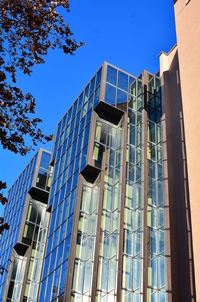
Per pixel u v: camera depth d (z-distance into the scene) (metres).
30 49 14.95
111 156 38.81
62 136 48.69
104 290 31.19
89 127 40.78
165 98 38.75
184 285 28.69
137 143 38.84
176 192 33.28
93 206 36.12
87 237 34.56
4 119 13.87
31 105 14.77
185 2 35.19
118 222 34.12
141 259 31.64
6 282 47.41
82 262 33.19
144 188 34.97
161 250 31.20
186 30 33.50
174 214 32.22
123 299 30.61
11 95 14.41
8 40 14.77
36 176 53.66
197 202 25.55
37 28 14.87
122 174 36.66
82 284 31.92
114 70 44.22
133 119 41.03
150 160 37.16
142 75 43.81
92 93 44.09
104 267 32.34
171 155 35.50
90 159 37.88
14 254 49.41
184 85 30.94
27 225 50.53
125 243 33.25
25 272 46.53
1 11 14.54
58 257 35.47
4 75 13.70
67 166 42.88
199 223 24.81
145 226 33.03
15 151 14.64
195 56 31.25
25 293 44.97
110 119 41.34
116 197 35.69
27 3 14.77
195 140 27.80
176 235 31.19
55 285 33.72
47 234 39.94
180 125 36.34
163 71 40.75
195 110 28.92
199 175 26.28
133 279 31.14
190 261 29.16
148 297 29.77
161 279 29.83
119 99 41.97
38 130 15.03
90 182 37.94
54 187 44.09
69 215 36.94
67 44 15.34
